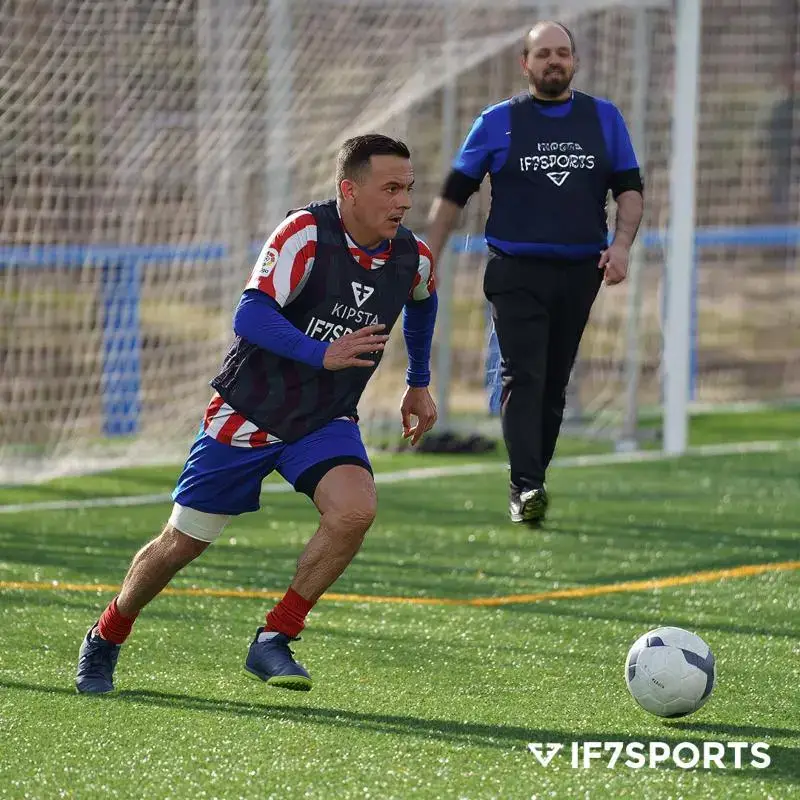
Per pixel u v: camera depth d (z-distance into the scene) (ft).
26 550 76.79
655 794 39.60
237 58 108.68
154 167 110.11
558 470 105.29
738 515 87.25
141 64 106.52
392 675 52.65
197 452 47.06
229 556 75.46
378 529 83.10
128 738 44.29
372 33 112.98
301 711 47.65
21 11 100.94
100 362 117.29
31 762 41.98
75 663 54.08
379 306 47.01
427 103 135.64
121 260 115.44
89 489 97.45
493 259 72.90
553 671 53.42
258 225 113.29
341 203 45.96
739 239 148.05
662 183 131.23
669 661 45.57
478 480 100.68
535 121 71.61
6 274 116.16
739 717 47.16
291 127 112.27
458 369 152.05
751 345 165.99
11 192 107.65
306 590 45.60
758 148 157.07
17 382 116.88
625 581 69.56
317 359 44.06
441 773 41.22
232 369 46.80
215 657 55.11
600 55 127.03
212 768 41.55
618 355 142.51
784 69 155.63
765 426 126.82
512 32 114.11
